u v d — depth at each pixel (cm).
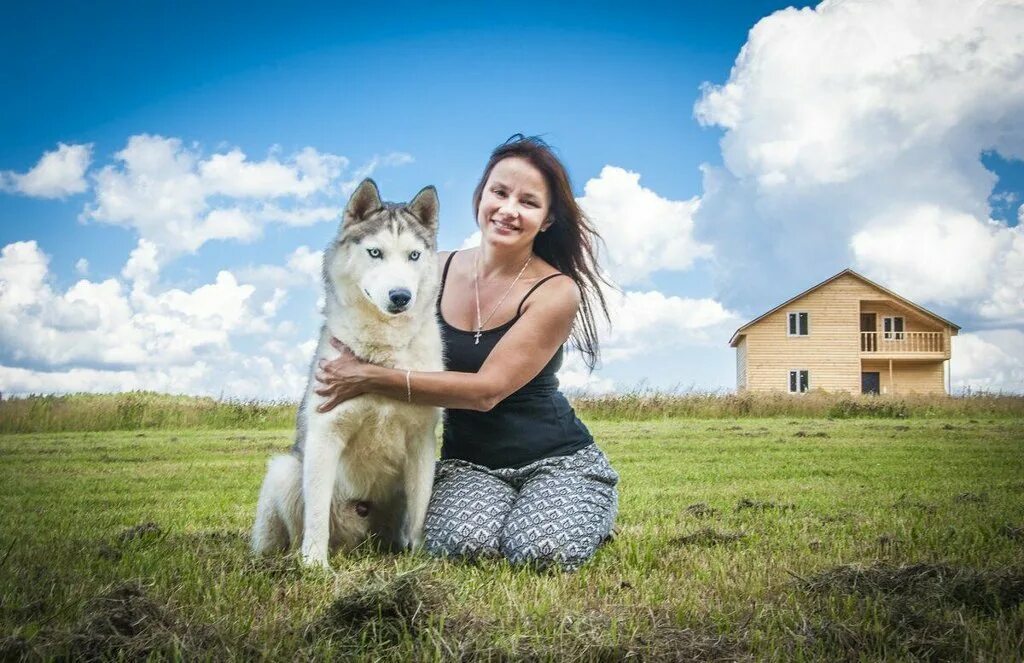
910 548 426
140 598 288
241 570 368
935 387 3728
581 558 401
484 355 445
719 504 624
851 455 1053
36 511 620
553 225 476
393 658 255
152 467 954
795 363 3625
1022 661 257
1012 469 884
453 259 500
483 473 447
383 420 414
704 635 277
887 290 3603
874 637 277
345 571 370
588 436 466
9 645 255
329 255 444
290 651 261
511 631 276
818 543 447
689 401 2133
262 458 1062
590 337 497
